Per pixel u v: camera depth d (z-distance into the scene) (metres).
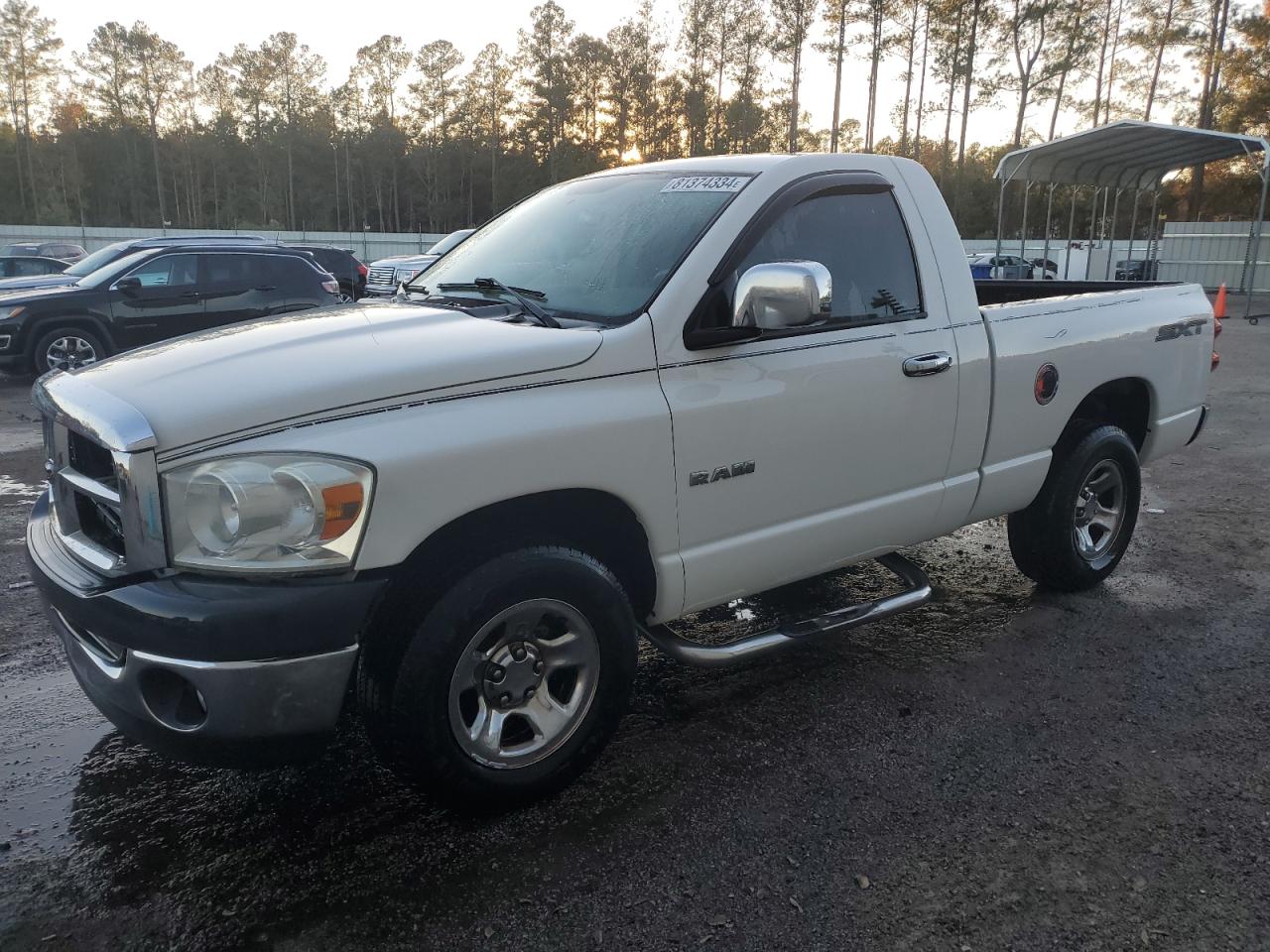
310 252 18.84
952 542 5.71
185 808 3.02
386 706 2.62
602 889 2.62
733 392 3.14
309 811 3.00
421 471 2.49
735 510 3.23
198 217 102.56
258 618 2.34
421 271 4.05
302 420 2.44
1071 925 2.49
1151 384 4.81
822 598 4.82
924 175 3.91
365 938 2.44
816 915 2.52
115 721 2.59
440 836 2.87
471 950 2.40
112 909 2.55
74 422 2.59
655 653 4.19
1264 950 2.39
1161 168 19.94
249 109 101.00
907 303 3.71
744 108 69.62
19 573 5.10
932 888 2.63
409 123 97.44
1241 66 43.72
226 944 2.42
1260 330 18.45
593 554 3.14
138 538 2.41
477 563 2.71
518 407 2.71
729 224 3.21
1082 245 30.14
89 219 102.69
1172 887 2.63
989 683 3.87
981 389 3.92
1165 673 3.95
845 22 54.59
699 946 2.41
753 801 3.04
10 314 11.22
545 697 2.93
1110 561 4.85
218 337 3.03
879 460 3.62
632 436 2.89
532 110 88.62
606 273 3.26
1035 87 53.00
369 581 2.47
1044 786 3.12
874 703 3.70
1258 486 7.02
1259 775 3.19
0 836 2.87
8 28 93.56
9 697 3.75
